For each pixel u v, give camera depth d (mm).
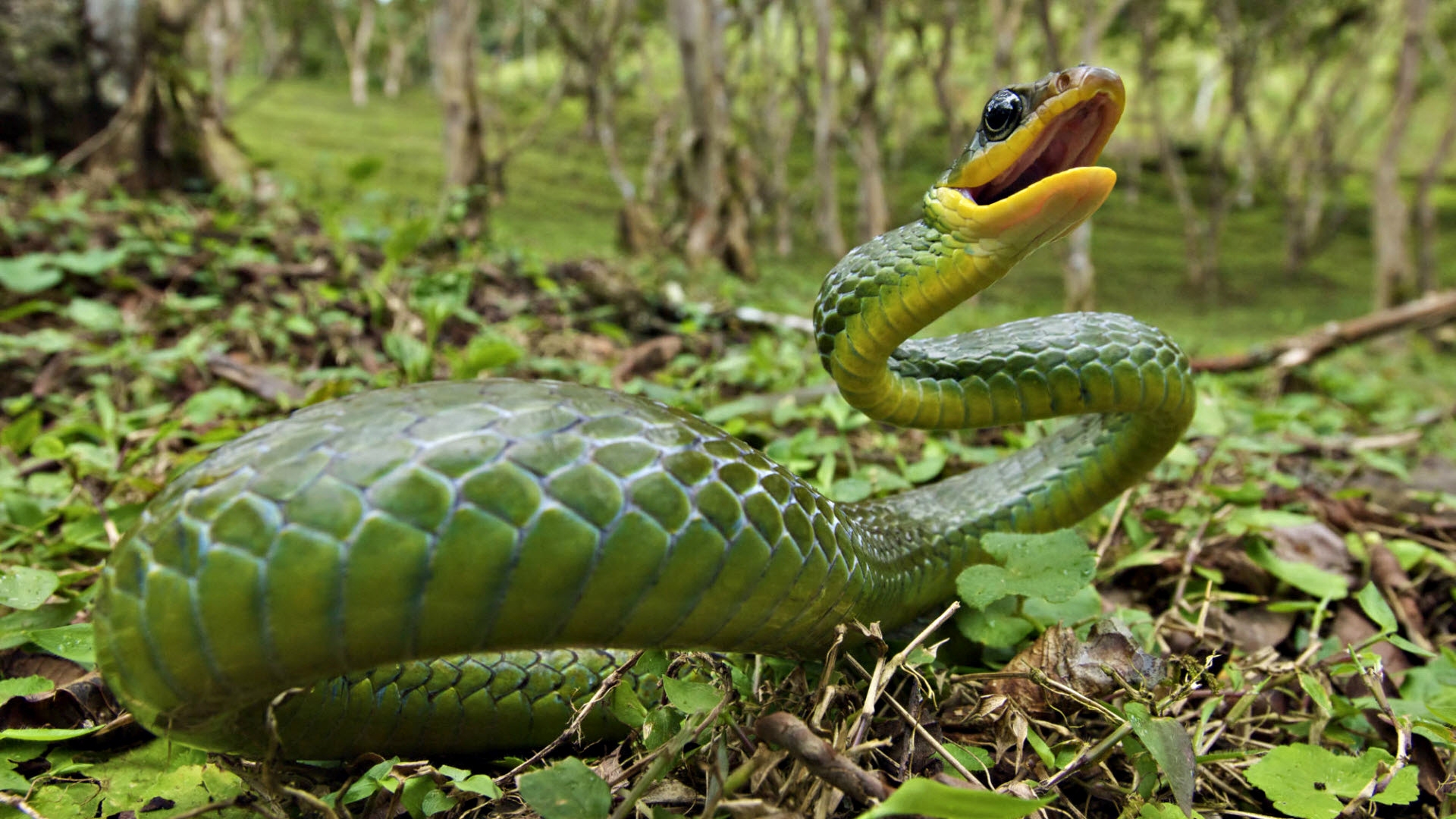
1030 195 217
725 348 637
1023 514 264
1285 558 326
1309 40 2719
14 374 451
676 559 181
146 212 688
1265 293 2133
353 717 217
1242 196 3451
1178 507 366
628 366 524
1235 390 670
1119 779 225
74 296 543
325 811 197
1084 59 1311
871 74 1744
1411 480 457
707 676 235
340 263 634
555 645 183
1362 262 2793
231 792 209
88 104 928
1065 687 224
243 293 577
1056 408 249
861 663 235
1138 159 3438
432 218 806
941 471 388
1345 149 3566
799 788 198
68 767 217
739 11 1838
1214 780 226
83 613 266
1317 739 239
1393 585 317
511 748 237
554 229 1441
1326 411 615
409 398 179
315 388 460
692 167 1215
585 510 174
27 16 898
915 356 253
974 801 167
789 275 1318
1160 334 252
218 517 169
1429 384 961
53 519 304
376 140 2242
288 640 171
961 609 253
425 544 169
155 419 395
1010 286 1800
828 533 204
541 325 602
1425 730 233
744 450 196
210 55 2281
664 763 194
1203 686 251
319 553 167
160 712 183
